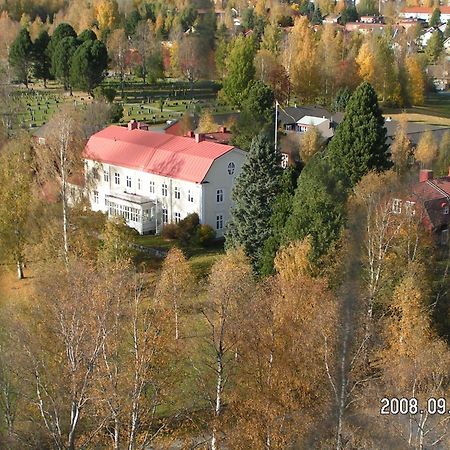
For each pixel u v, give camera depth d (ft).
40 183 151.43
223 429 79.82
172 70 389.39
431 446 75.87
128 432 75.72
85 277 87.25
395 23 640.17
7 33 433.07
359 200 125.80
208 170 185.26
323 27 463.83
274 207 144.15
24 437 76.79
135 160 202.18
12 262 143.54
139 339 81.41
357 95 168.45
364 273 102.32
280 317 84.58
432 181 156.97
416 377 80.89
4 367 81.30
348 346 74.02
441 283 116.57
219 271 104.68
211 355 92.38
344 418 71.72
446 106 392.06
